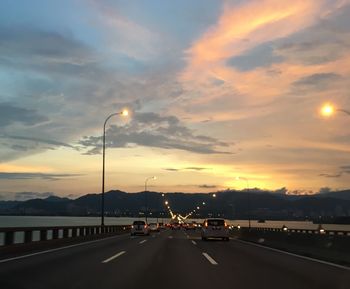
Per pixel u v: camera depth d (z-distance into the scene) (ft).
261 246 100.42
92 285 41.42
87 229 130.31
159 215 647.15
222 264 60.49
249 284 42.80
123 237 148.15
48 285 41.14
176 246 97.71
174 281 44.45
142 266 56.90
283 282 44.11
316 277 47.60
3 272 49.55
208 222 128.67
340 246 65.46
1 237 91.81
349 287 41.27
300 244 83.46
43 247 85.25
